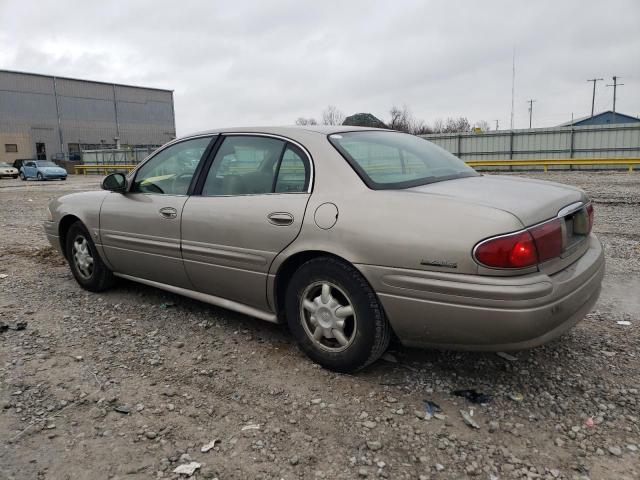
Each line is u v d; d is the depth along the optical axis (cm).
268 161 354
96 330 404
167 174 420
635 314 413
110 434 263
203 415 280
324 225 307
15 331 404
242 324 410
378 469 234
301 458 243
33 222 1081
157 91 6912
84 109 6234
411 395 297
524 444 251
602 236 731
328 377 320
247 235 346
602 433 258
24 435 263
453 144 2927
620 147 2448
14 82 5675
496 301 255
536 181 357
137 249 432
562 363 331
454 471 232
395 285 282
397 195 294
